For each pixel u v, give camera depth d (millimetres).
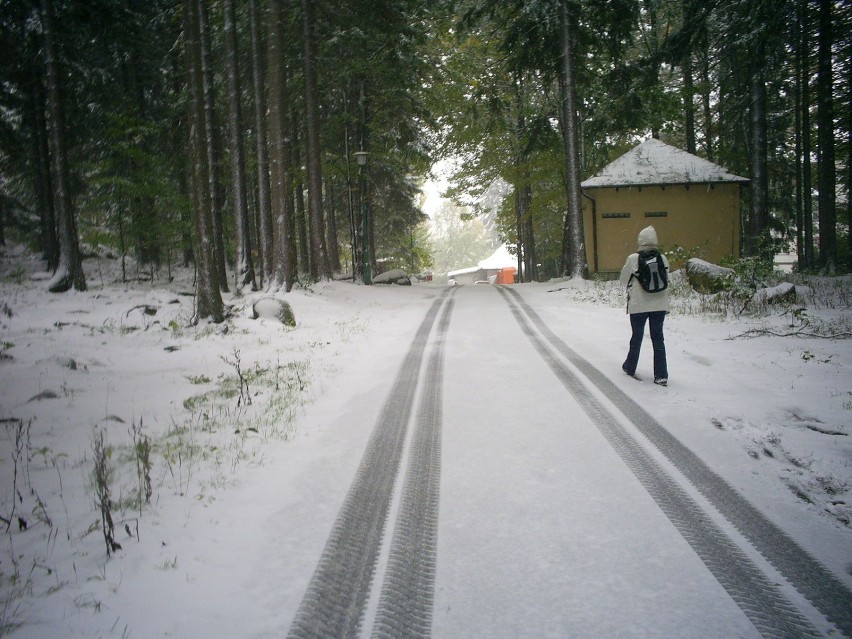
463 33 24469
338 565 3115
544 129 24219
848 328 9344
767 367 7453
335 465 4648
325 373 8375
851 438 4809
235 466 4676
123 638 2475
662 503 3736
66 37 20156
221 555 3238
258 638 2494
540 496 3912
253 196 31594
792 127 30344
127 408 6578
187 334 12070
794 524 3428
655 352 6797
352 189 26906
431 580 2949
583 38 21828
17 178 27750
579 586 2852
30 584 2918
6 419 5918
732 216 25734
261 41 21969
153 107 25859
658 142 27531
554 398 6355
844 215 31062
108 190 21719
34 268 24547
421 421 5754
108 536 3271
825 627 2486
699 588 2801
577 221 21922
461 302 18047
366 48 23906
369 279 24797
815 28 20094
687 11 19938
